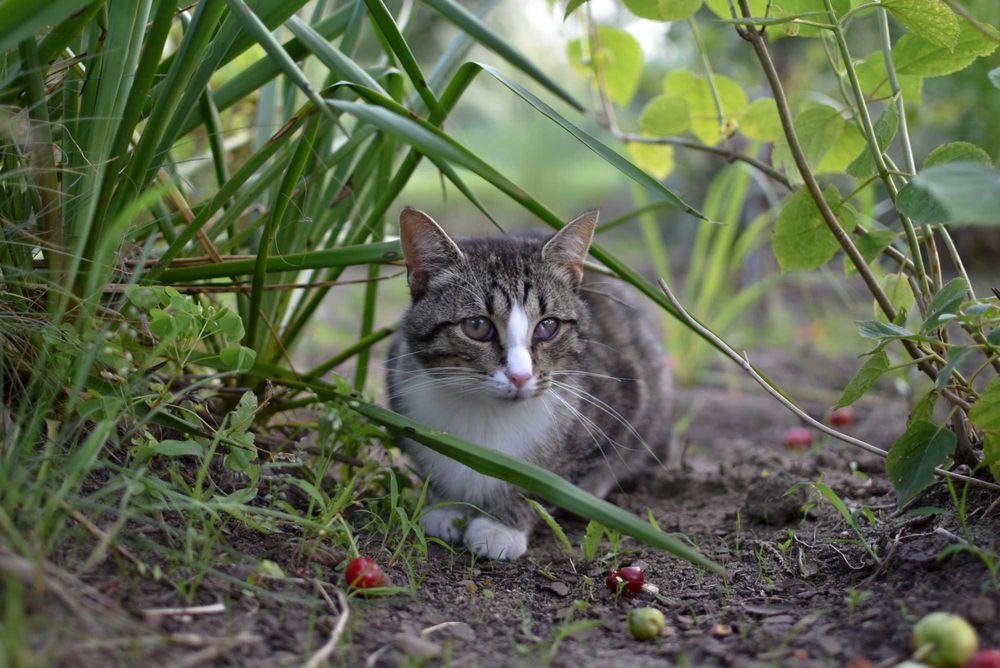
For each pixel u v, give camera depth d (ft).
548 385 3.23
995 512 2.93
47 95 2.97
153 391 3.01
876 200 5.10
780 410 4.23
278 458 3.16
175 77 2.88
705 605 2.91
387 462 3.36
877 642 2.71
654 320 4.81
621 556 3.13
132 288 2.91
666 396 3.74
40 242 2.89
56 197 2.92
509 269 3.25
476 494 3.26
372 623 2.78
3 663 2.47
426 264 3.25
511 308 3.21
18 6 2.62
